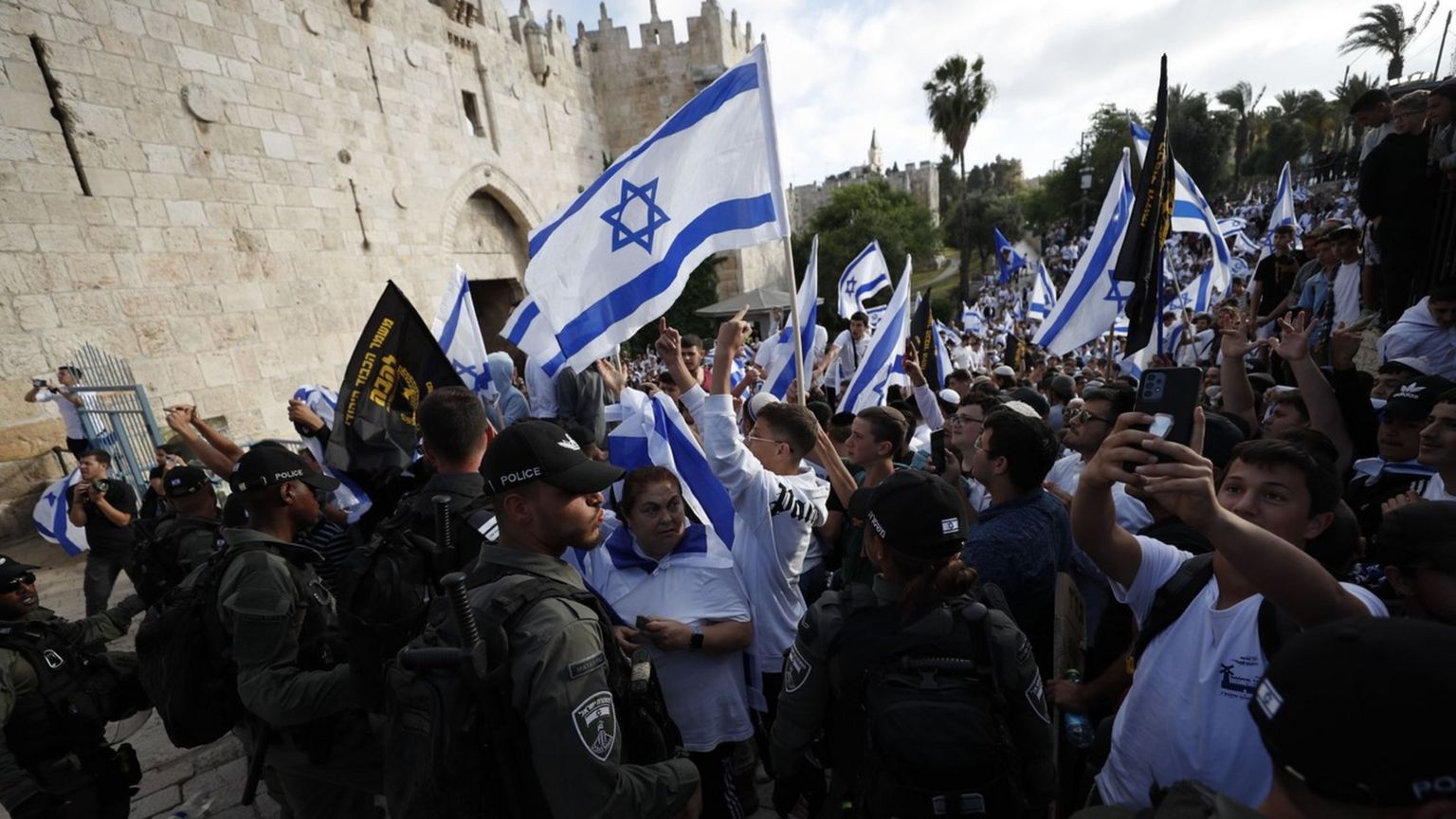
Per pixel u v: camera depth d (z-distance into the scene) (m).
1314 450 2.05
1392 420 2.60
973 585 1.87
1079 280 6.15
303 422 3.73
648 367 19.70
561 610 1.51
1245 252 22.12
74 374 8.41
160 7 10.80
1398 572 1.63
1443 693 0.68
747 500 2.57
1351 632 0.76
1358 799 0.71
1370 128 5.59
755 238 3.71
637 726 1.70
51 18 9.41
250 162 12.27
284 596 2.18
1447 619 1.55
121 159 10.21
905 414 5.03
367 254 15.05
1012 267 22.83
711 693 2.46
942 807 1.50
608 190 3.78
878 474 3.06
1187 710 1.50
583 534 1.71
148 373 10.44
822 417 4.50
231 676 2.28
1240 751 1.40
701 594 2.48
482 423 2.53
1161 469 1.32
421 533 2.28
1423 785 0.67
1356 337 3.51
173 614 2.27
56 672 2.48
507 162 20.81
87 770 2.54
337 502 3.78
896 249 37.81
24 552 7.81
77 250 9.61
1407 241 4.40
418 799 1.39
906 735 1.53
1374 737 0.68
